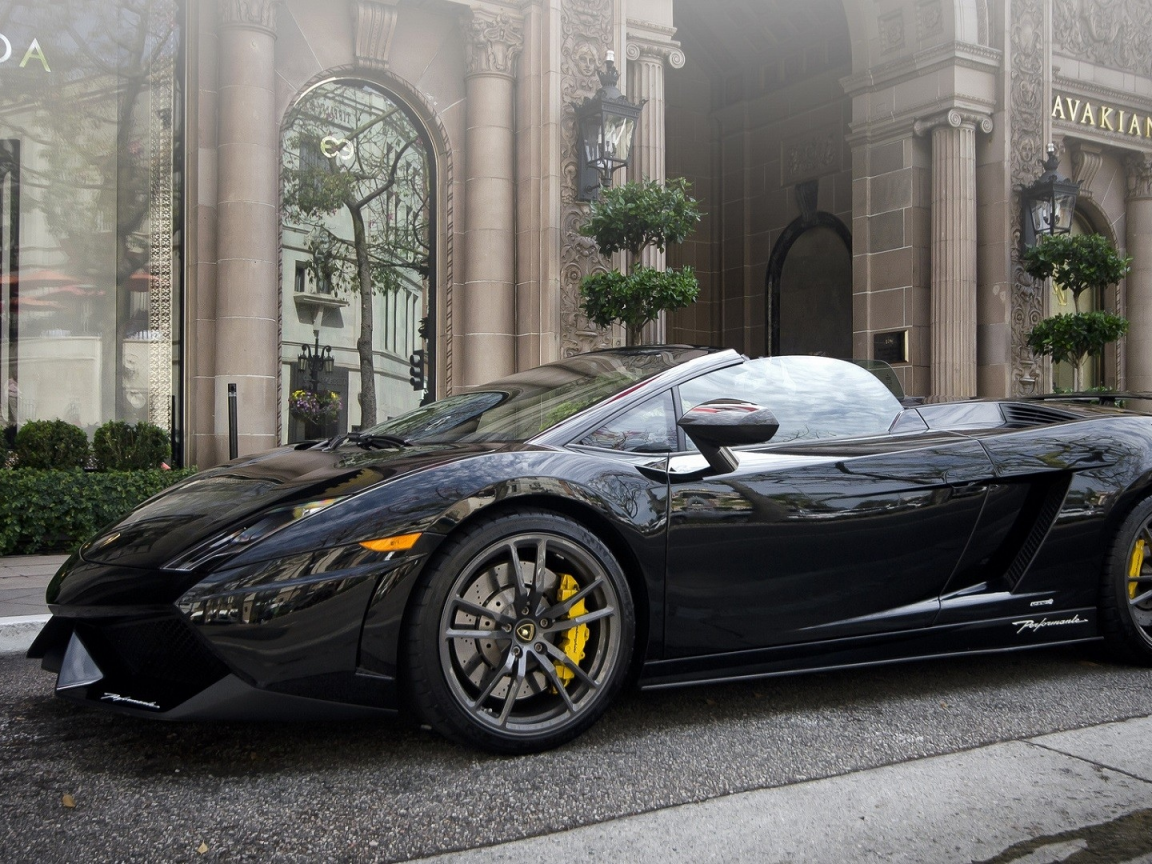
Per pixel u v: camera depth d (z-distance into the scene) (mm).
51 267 8258
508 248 9336
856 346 12820
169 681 2514
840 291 14086
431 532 2430
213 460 8141
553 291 9086
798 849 1980
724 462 2898
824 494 2971
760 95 15375
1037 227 12062
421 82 9242
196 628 2266
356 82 9039
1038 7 12688
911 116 12172
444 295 9445
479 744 2494
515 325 9414
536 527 2564
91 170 8367
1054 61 13242
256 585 2305
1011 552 3346
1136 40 14195
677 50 9961
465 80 9422
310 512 2426
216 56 8281
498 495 2510
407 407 9391
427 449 2822
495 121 9289
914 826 2096
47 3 8227
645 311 8164
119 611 2402
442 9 9219
